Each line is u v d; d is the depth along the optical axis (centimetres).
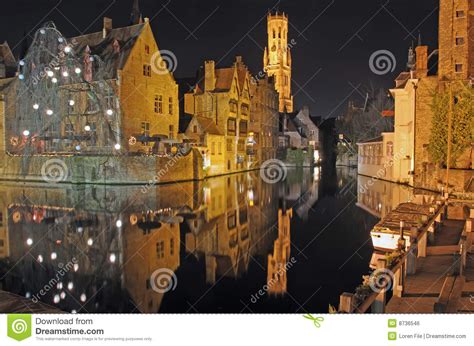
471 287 1194
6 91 5478
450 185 3556
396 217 2019
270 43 13675
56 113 5216
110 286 1316
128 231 2130
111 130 4891
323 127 11488
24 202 3089
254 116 7875
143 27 5169
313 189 4369
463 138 3903
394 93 4766
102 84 4934
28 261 1591
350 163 9775
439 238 1827
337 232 2189
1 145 4950
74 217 2497
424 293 1170
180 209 2848
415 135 4319
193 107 6638
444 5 4162
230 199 3472
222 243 1916
